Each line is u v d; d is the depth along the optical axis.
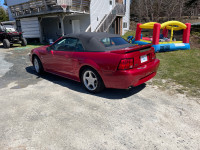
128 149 2.18
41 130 2.58
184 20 31.69
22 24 16.84
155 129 2.59
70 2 11.82
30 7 14.16
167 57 7.82
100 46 3.74
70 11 12.12
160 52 9.20
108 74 3.39
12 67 6.69
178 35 15.44
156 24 8.57
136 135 2.46
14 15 16.36
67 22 16.56
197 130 2.55
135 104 3.38
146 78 3.71
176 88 4.14
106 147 2.22
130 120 2.83
